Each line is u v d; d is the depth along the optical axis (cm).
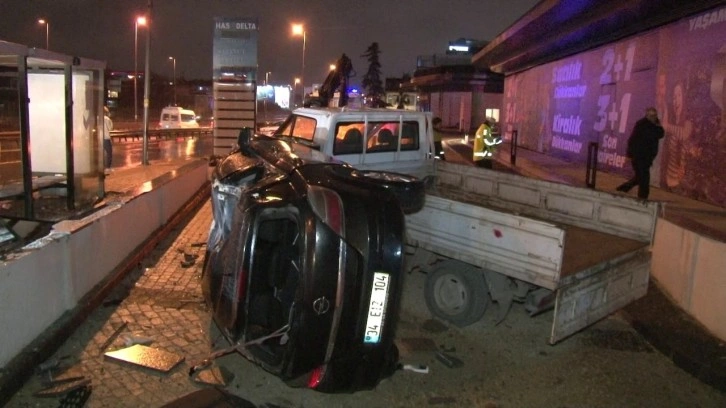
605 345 571
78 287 560
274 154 565
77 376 445
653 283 707
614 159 1800
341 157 830
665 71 1472
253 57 1791
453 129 5422
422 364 509
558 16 1855
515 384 485
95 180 1003
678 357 527
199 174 1284
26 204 809
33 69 957
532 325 615
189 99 8625
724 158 1189
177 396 430
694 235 614
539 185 750
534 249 517
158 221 887
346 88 1596
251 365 488
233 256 459
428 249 616
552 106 2527
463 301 591
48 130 973
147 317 571
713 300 569
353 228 411
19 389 421
